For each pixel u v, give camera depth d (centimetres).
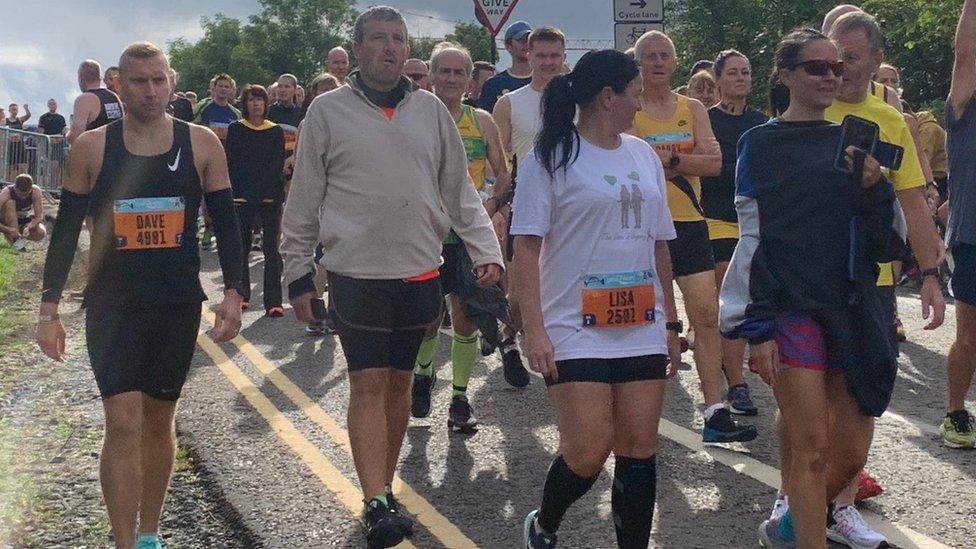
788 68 426
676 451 621
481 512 531
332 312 494
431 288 506
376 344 490
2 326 1048
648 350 417
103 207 446
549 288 421
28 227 1792
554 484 423
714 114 716
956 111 605
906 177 493
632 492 420
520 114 728
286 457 616
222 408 727
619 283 415
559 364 414
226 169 467
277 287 1084
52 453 641
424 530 509
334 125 490
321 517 525
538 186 418
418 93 504
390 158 489
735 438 620
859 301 414
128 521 439
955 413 620
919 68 2177
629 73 418
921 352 890
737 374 696
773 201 418
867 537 471
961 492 546
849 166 412
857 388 416
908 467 586
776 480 568
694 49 3250
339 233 488
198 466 604
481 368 849
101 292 445
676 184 646
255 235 1652
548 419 693
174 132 454
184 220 453
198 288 456
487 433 665
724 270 699
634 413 415
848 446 431
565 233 418
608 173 419
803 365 413
